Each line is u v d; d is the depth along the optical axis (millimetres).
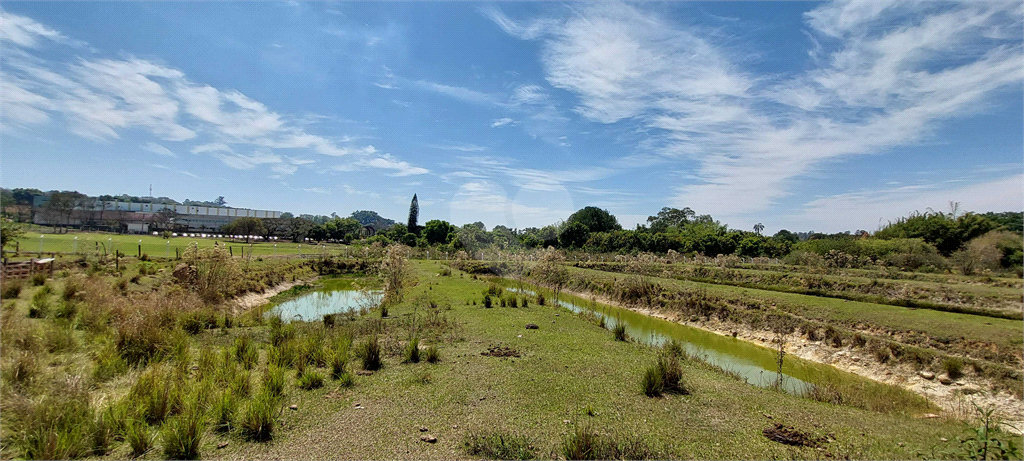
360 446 5398
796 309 16688
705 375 9414
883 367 11953
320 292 25906
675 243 52594
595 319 16500
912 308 16438
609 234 54656
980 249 26531
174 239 50875
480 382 8062
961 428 6637
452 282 27703
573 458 5020
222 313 14648
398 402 6949
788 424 6543
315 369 8641
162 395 5910
